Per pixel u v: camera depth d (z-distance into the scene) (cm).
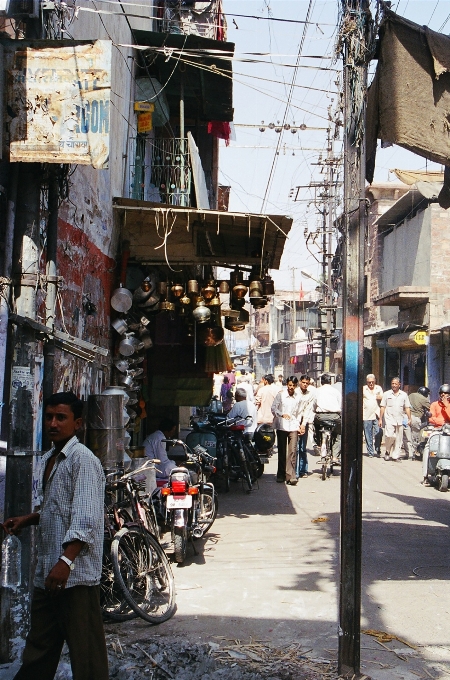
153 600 564
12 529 376
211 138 1716
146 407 1288
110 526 547
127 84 1002
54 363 571
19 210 456
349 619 433
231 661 448
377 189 2873
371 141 525
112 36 870
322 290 3064
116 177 904
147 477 734
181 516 684
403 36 493
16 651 437
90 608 347
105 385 832
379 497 1087
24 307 451
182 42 1055
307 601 575
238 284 985
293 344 5303
